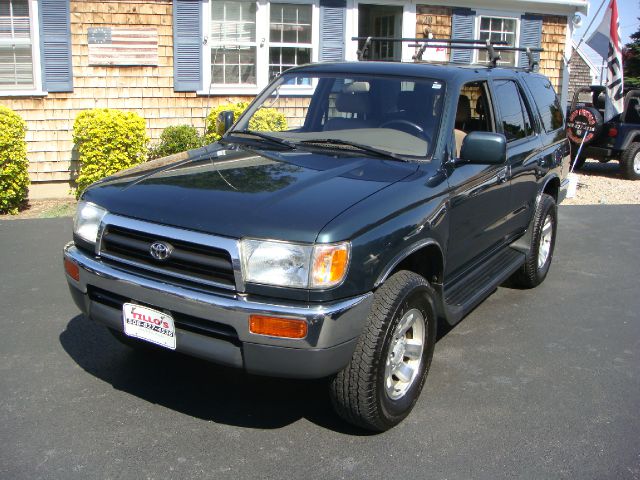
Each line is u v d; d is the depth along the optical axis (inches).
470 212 171.9
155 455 134.0
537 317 218.4
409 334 149.8
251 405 155.0
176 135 395.9
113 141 359.3
